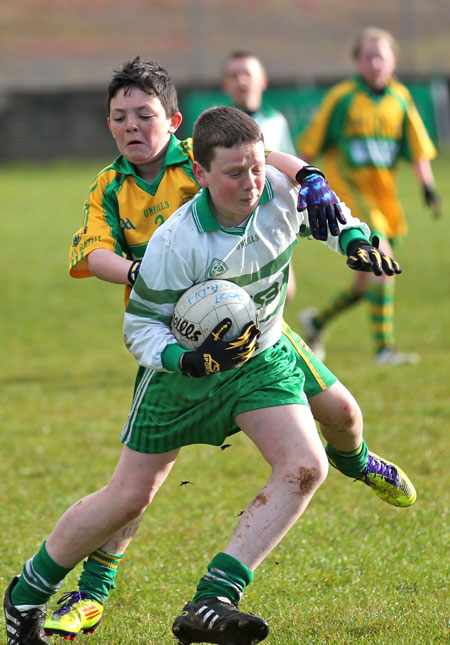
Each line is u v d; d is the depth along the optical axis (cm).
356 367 2870
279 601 1313
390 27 12325
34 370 3055
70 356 3272
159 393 1129
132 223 1216
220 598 1017
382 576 1388
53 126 10369
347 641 1141
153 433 1137
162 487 1853
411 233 5838
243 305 1070
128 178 1218
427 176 2961
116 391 2708
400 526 1591
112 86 1205
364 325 3650
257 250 1098
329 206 1093
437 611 1229
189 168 1209
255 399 1098
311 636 1170
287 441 1077
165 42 12231
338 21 12669
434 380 2628
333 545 1522
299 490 1058
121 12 13000
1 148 10325
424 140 2953
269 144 2808
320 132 2914
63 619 1186
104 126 10438
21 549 1541
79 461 2059
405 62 11162
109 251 1184
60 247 5747
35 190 8475
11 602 1185
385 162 2903
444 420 2258
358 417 1227
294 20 12700
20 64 11531
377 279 2888
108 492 1153
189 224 1078
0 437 2261
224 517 1680
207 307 1060
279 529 1050
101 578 1226
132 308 1098
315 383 1195
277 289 1141
